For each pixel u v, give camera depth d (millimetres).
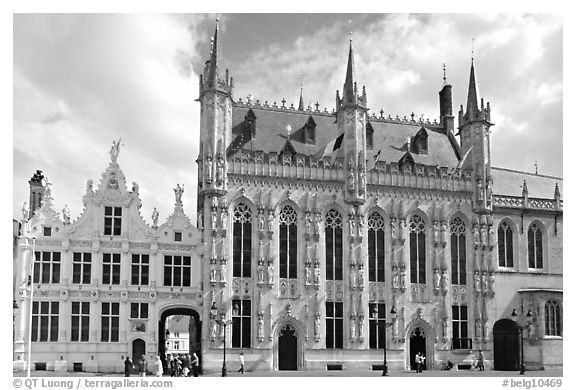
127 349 67062
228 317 68625
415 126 86562
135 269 68875
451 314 75688
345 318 72125
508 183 84750
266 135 77750
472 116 80312
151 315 68250
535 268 80500
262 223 71000
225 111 71875
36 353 65062
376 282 73812
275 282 70812
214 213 69812
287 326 70938
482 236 77875
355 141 74250
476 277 76750
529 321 76750
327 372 67312
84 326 66750
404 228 75312
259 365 68875
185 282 69875
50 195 67875
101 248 68188
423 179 77062
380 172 75750
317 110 83000
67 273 66938
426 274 75750
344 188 73875
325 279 72312
